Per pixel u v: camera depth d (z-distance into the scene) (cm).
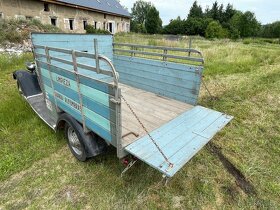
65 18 2289
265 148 355
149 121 292
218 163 315
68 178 279
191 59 323
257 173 296
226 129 407
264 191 268
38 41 372
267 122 439
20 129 379
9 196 253
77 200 248
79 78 236
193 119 293
